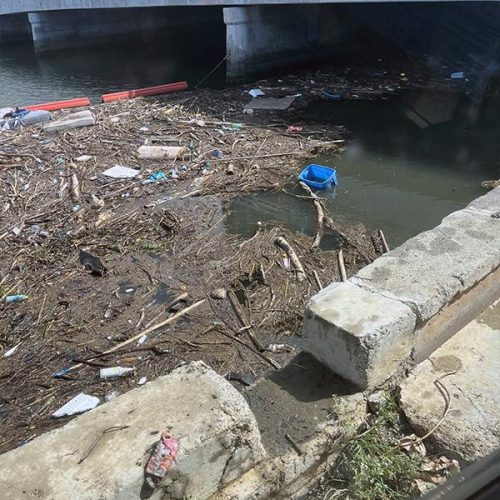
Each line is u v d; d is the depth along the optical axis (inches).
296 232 271.0
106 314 213.9
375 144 400.2
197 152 375.9
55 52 913.5
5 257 257.1
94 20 938.7
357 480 101.3
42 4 831.1
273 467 94.7
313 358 116.4
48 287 233.5
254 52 646.5
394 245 259.4
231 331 200.4
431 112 474.6
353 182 335.6
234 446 86.9
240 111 478.3
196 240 265.7
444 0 471.5
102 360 189.9
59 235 274.5
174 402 88.7
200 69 733.3
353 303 111.2
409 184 332.2
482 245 127.7
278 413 105.5
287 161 359.6
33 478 76.7
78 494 74.4
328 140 400.5
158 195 315.9
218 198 310.5
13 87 676.7
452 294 115.6
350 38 745.0
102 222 285.6
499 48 590.6
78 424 85.6
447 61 636.1
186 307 215.2
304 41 703.1
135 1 695.1
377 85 562.6
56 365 189.5
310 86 563.2
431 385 113.0
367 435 106.3
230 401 88.7
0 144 402.3
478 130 428.1
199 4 631.2
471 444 100.8
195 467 82.7
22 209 302.8
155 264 246.7
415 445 104.3
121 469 77.4
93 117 448.8
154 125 439.5
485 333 126.0
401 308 108.3
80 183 332.5
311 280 228.1
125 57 848.9
